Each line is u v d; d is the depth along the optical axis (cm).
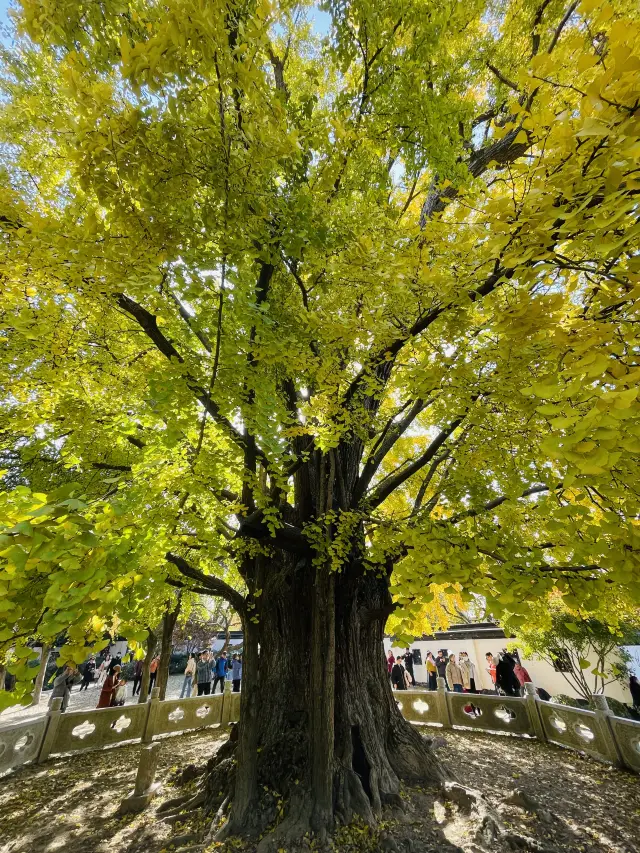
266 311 318
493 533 289
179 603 978
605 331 175
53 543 166
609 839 396
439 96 443
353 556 486
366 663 518
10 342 370
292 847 362
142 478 329
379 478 796
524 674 1038
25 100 389
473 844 373
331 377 321
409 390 353
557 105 210
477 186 257
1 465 602
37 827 466
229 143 235
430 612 766
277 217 290
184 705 888
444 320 276
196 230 273
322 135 318
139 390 410
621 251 168
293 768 434
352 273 272
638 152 130
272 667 516
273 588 538
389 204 434
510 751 679
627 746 590
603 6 143
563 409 169
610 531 209
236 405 320
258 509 411
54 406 401
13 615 169
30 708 1204
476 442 330
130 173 234
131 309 357
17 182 402
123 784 592
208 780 494
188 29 184
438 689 898
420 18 407
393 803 427
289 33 578
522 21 547
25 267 265
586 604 233
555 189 165
